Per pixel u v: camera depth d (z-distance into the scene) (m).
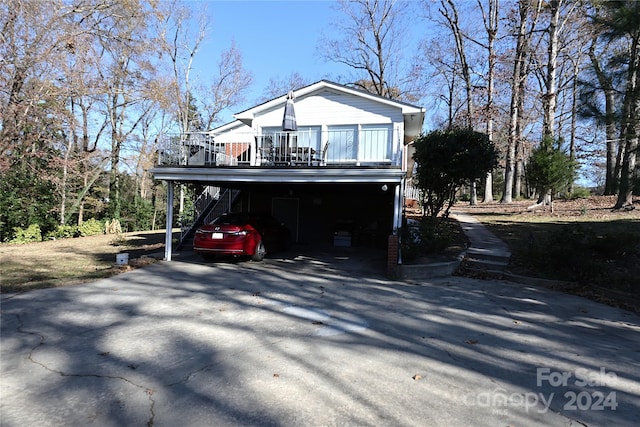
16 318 5.52
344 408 3.13
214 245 10.24
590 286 7.64
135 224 27.19
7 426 2.86
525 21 21.98
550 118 19.98
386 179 9.26
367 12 31.27
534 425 2.93
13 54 15.90
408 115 13.45
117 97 25.36
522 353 4.44
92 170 23.22
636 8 7.42
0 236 16.81
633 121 8.04
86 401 3.23
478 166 10.42
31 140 17.91
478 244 11.52
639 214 14.92
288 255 12.09
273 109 14.12
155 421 2.93
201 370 3.86
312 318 5.70
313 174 9.52
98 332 4.98
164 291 7.26
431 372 3.87
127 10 19.33
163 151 10.95
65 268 9.55
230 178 10.00
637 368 4.06
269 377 3.70
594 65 8.70
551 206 17.75
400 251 9.16
